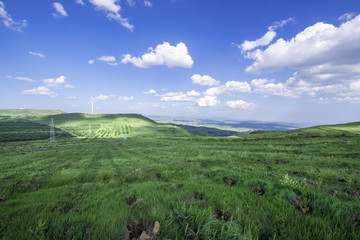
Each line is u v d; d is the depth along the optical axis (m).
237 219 2.79
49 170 14.98
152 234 2.49
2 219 3.34
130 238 2.48
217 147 32.50
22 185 9.44
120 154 31.12
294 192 4.28
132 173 10.76
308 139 35.69
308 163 11.44
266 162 12.42
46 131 192.75
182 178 8.18
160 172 10.25
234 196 4.11
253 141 42.72
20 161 26.34
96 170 13.57
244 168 9.73
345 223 2.64
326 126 81.25
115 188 6.70
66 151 47.56
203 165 12.29
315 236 2.40
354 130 60.75
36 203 4.62
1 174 13.48
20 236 2.59
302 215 2.95
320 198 3.70
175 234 2.46
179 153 24.38
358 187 5.40
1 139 135.75
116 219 3.06
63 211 3.94
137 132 198.12
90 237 2.54
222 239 2.28
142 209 3.47
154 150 33.12
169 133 194.25
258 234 2.47
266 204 3.47
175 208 3.26
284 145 29.03
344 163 10.84
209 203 3.58
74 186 7.83
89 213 3.50
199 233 2.38
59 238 2.54
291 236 2.40
